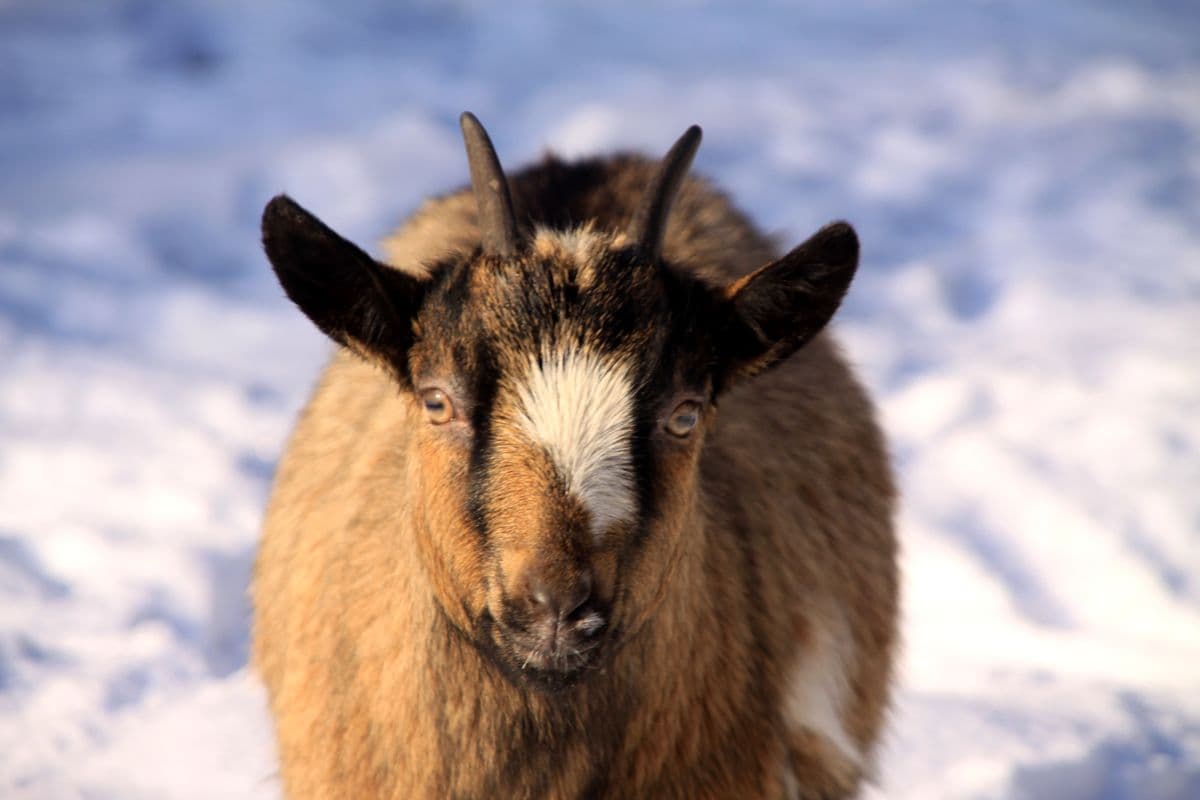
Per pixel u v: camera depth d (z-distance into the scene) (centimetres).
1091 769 962
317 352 1730
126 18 3031
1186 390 1664
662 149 2427
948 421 1578
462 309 562
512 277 561
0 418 1452
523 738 615
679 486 573
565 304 553
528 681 566
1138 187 2397
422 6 3212
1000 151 2550
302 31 3008
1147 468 1459
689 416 573
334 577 667
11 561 1172
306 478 741
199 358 1673
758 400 750
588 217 721
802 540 730
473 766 620
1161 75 3011
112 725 972
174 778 916
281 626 714
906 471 1458
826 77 2908
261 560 767
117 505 1287
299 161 2284
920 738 989
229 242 2059
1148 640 1199
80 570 1170
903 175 2420
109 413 1485
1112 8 3544
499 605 544
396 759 633
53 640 1064
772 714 675
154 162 2291
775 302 605
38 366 1584
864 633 779
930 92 2834
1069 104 2797
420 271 663
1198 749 1005
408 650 618
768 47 3108
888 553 829
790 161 2447
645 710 622
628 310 555
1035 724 1017
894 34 3247
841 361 859
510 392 546
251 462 1397
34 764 920
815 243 592
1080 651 1166
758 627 674
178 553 1191
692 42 3119
